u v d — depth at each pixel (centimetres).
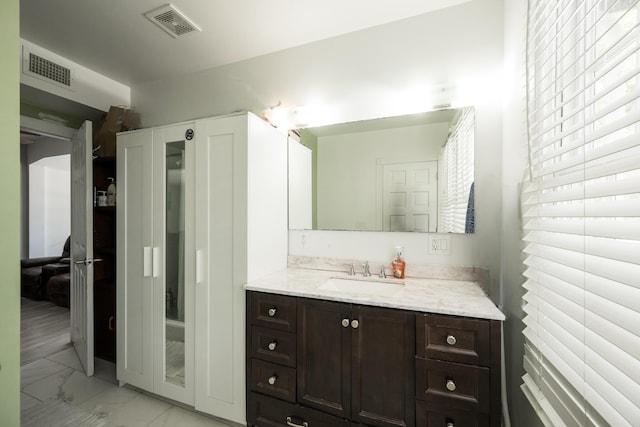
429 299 122
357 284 163
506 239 143
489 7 151
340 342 125
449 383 108
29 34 179
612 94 81
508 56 141
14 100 83
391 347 117
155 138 173
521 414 126
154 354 172
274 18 164
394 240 171
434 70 161
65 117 234
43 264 421
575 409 78
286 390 135
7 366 82
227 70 212
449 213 160
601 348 66
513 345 133
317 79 187
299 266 190
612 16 79
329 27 173
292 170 192
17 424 83
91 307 204
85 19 164
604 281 68
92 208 206
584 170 75
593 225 71
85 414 134
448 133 161
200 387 156
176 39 184
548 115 96
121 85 243
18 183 84
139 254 179
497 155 150
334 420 126
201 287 157
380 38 172
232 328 149
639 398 54
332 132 184
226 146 153
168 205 173
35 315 319
